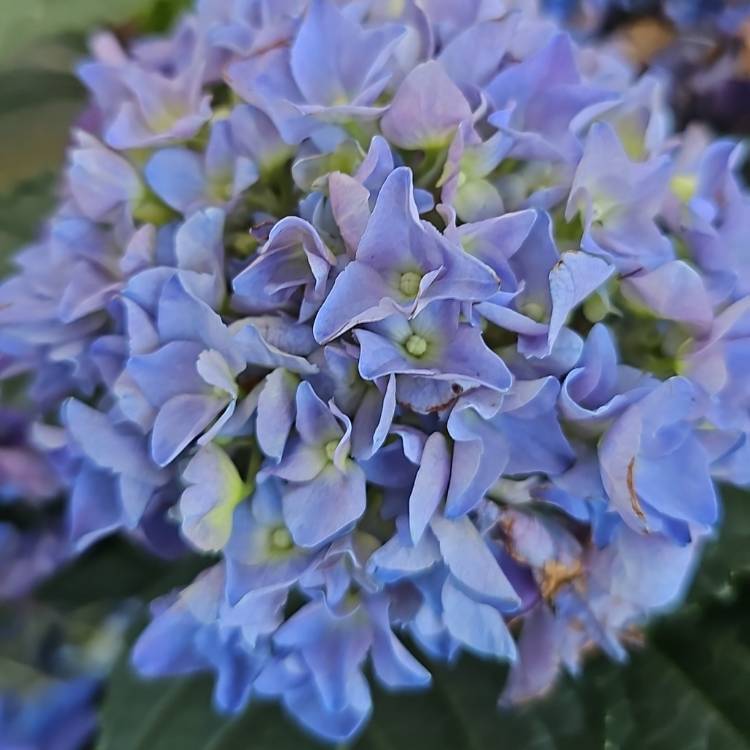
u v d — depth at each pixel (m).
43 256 0.31
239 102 0.29
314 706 0.28
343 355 0.25
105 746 0.31
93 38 0.35
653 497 0.26
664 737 0.32
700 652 0.33
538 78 0.28
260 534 0.26
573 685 0.32
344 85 0.28
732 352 0.27
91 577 0.34
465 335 0.25
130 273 0.28
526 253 0.26
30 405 0.33
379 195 0.25
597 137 0.27
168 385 0.27
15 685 0.35
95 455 0.27
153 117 0.30
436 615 0.27
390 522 0.26
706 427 0.27
